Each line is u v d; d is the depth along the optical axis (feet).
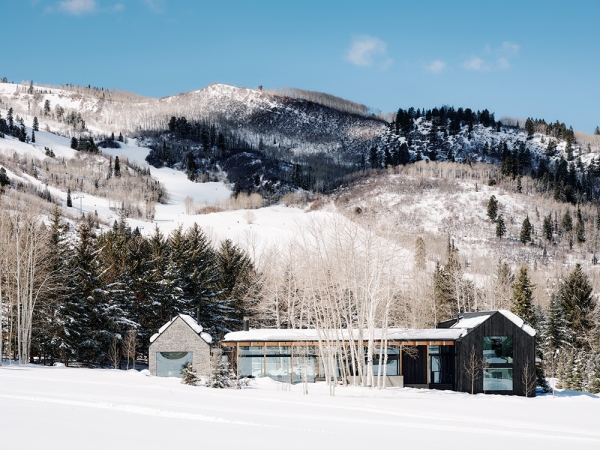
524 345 170.81
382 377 171.32
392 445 63.82
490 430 81.00
